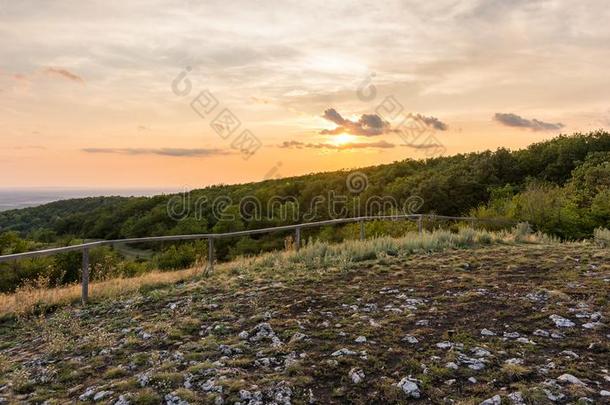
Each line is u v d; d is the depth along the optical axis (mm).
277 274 9539
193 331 5938
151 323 6453
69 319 7316
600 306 5820
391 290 7395
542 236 15016
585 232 19844
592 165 31172
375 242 12352
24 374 4781
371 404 3713
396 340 5043
